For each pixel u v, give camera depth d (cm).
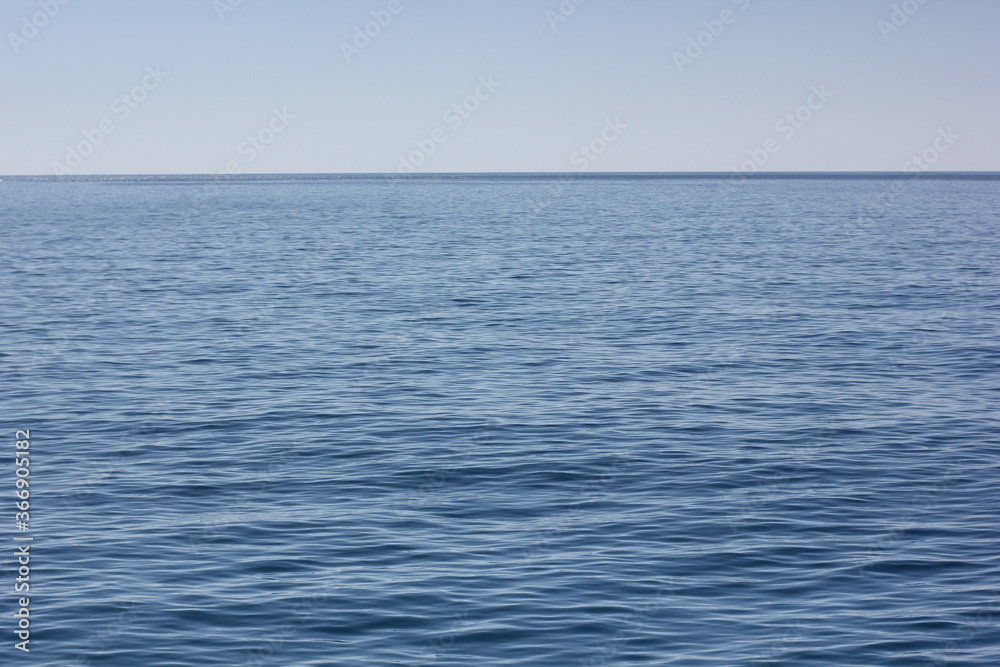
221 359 3105
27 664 1180
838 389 2677
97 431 2280
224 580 1418
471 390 2664
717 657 1196
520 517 1689
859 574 1440
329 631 1262
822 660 1191
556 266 5903
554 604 1335
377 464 2006
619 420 2344
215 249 7181
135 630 1262
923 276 5266
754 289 4781
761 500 1777
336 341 3409
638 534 1603
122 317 3959
